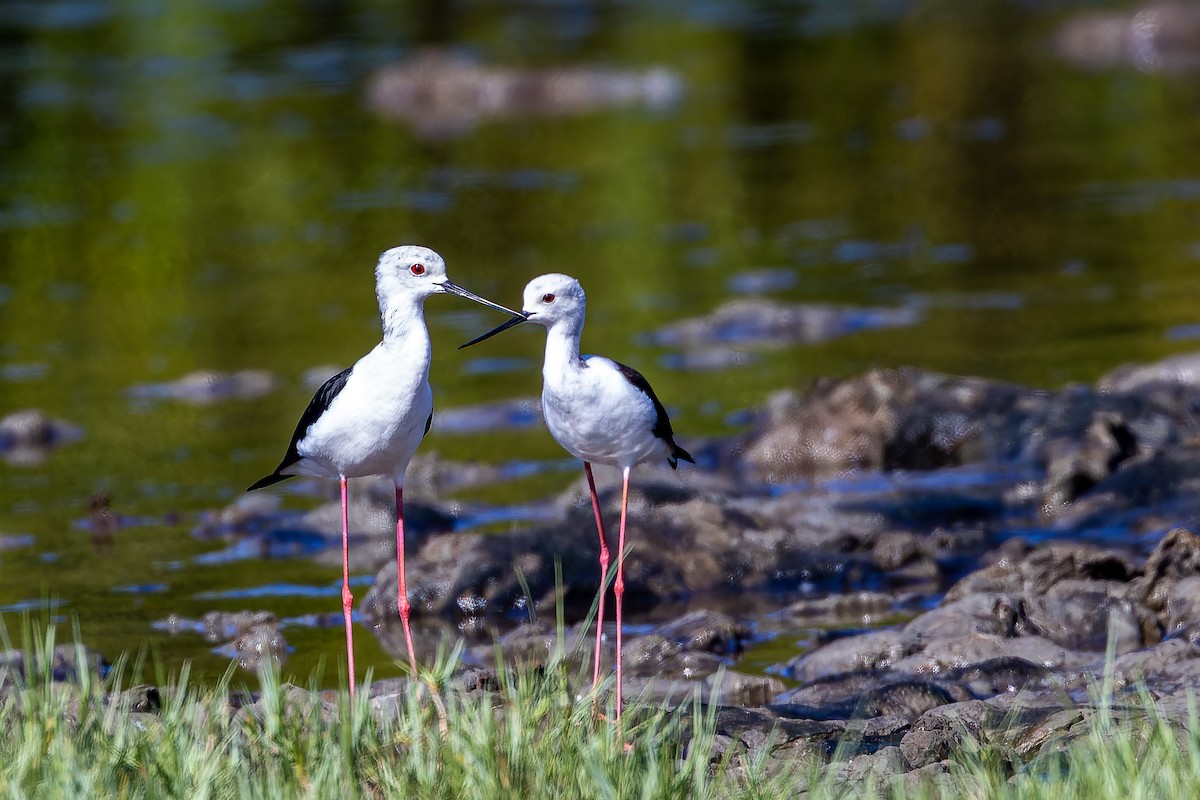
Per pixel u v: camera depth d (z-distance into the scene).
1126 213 23.09
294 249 23.27
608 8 43.19
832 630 10.93
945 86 32.75
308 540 13.23
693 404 16.42
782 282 20.66
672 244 22.86
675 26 40.09
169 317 20.39
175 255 23.12
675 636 10.59
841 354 17.72
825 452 14.49
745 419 15.84
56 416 16.81
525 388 17.33
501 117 32.12
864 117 30.38
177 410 16.98
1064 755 7.27
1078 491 13.23
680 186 26.09
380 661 10.59
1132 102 30.67
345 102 32.78
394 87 32.75
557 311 8.79
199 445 15.83
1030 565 11.19
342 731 6.74
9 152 28.61
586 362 8.91
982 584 11.09
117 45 38.25
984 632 10.03
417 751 6.70
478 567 11.76
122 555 12.87
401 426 8.70
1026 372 16.56
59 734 7.04
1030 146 27.62
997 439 14.35
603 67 34.59
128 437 16.12
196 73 35.28
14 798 6.39
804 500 13.22
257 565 12.67
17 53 37.16
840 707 9.03
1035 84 32.59
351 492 14.03
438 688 7.34
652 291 20.59
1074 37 35.62
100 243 23.67
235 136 29.95
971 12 40.41
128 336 19.69
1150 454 13.62
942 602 11.10
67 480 14.87
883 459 14.39
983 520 13.02
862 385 15.07
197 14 41.81
